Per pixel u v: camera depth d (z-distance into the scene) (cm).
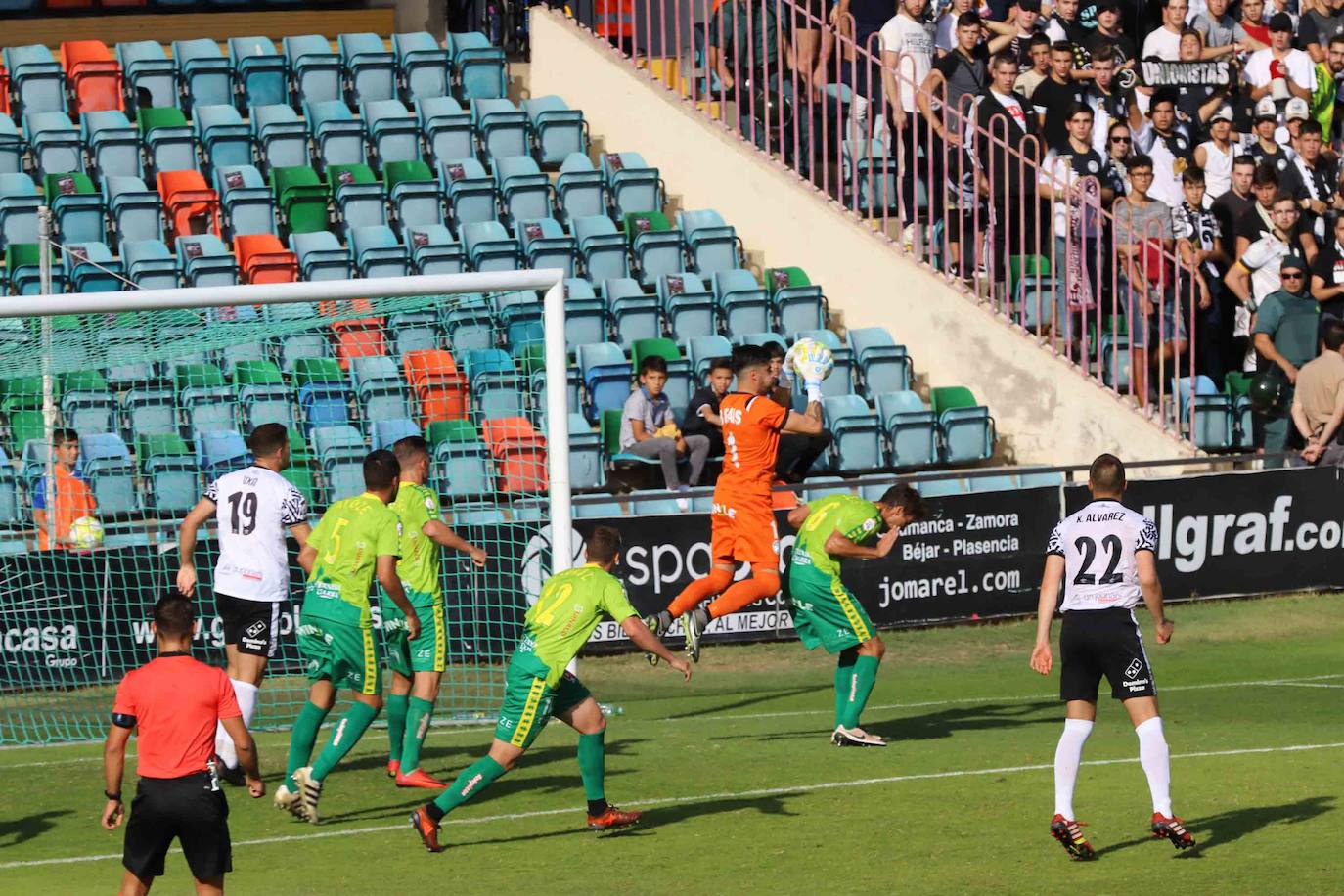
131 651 3375
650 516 3644
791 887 1873
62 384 3650
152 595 3384
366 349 4000
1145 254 4200
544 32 5312
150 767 1680
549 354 2980
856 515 2688
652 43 5600
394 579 2291
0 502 3384
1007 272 4422
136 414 3706
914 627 3816
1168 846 2016
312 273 4347
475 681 3362
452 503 3528
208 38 5384
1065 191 4278
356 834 2217
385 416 3859
